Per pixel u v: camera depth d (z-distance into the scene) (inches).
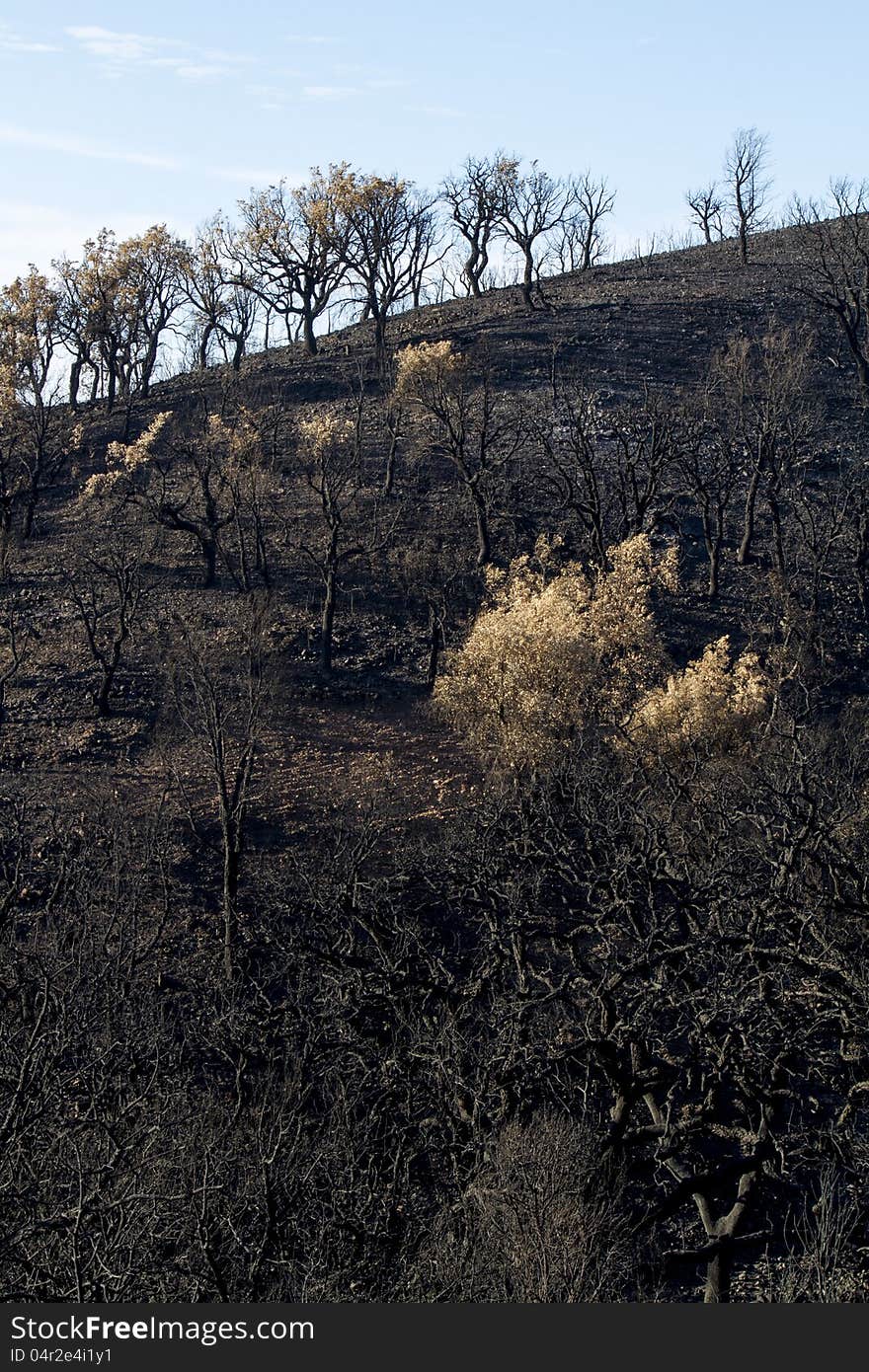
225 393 3614.7
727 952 1269.7
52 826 1851.6
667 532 2950.3
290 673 2411.4
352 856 1656.0
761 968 1199.6
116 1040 1111.6
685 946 1168.8
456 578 2736.2
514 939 1337.4
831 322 4170.8
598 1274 882.1
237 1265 907.4
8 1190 794.8
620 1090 1122.0
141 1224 846.5
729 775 1692.9
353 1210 974.4
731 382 3501.5
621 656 1913.1
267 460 3218.5
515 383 3740.2
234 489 2763.3
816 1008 1219.9
